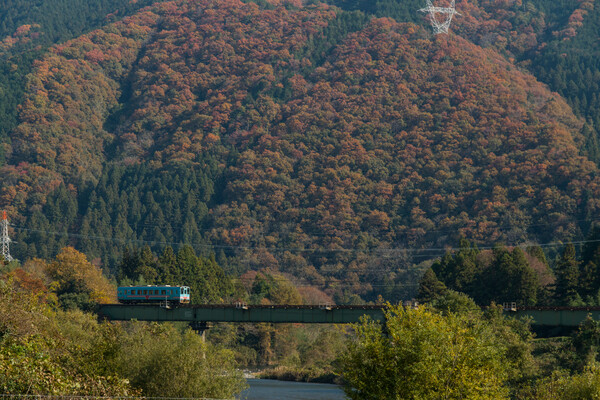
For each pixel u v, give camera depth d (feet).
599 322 484.33
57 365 206.59
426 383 185.26
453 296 561.02
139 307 643.04
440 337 188.24
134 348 276.21
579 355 466.70
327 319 582.35
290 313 594.65
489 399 187.83
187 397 265.34
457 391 185.26
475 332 193.26
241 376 316.19
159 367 266.57
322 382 622.13
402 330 192.13
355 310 574.56
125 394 217.97
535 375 414.62
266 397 471.21
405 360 190.19
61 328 308.40
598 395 255.70
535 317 524.52
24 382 185.57
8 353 190.19
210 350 306.96
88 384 209.97
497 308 531.50
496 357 190.08
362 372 193.47
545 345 495.82
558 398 269.23
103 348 250.57
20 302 227.20
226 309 615.98
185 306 629.51
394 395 189.06
